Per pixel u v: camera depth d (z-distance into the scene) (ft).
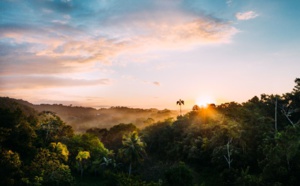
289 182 100.94
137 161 204.03
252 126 170.50
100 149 241.55
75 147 234.79
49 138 249.96
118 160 232.12
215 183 157.17
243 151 156.97
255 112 187.11
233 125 166.81
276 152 104.83
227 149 158.20
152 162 242.37
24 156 191.11
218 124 190.90
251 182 111.24
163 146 273.13
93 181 201.36
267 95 208.44
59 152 201.87
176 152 226.79
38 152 187.21
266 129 170.30
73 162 223.92
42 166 155.33
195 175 175.83
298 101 190.29
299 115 187.52
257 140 164.76
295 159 103.96
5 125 188.14
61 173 152.66
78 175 215.31
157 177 183.83
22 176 139.54
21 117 210.38
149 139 299.17
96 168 216.95
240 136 159.63
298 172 102.83
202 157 190.90
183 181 120.57
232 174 143.33
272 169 105.50
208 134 207.82
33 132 205.57
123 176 133.28
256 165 155.12
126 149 200.23
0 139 168.25
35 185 135.23
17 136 187.93
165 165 204.13
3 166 131.03
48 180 144.87
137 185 120.26
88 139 255.70
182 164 126.11
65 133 278.87
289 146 102.47
